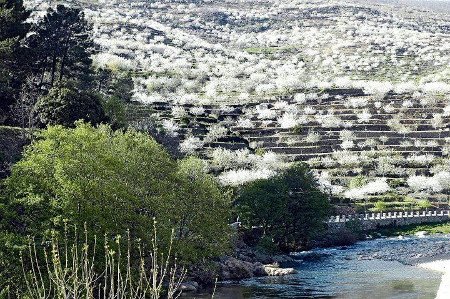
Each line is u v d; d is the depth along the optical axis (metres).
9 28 114.06
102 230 62.72
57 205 61.16
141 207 73.56
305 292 80.31
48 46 124.62
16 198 61.44
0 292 47.00
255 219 116.62
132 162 77.94
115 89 171.50
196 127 182.62
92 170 68.12
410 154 187.12
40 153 68.88
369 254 114.38
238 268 91.19
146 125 147.12
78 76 132.50
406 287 83.19
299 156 181.00
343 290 81.44
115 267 55.66
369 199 158.88
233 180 142.88
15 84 117.25
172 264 73.12
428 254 112.75
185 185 83.12
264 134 193.12
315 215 119.56
